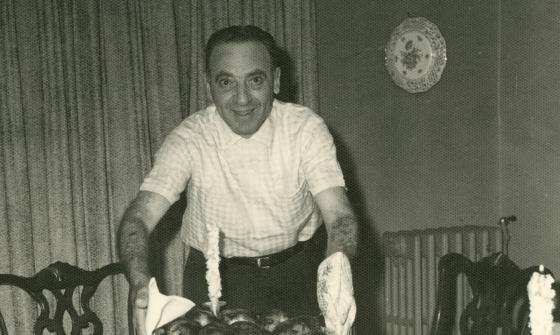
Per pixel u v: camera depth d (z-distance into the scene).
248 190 2.10
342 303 1.35
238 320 1.39
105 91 3.27
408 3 3.60
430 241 3.25
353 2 3.83
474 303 2.05
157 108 3.39
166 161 2.04
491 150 3.31
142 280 1.67
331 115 3.96
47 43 3.12
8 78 3.04
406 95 3.65
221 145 2.07
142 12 3.33
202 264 2.23
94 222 3.25
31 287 2.15
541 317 0.99
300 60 3.80
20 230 3.08
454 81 3.44
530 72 3.09
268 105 1.91
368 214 3.85
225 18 3.57
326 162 2.01
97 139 3.24
